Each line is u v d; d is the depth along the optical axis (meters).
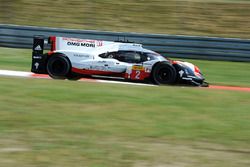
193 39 63.09
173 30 78.62
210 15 83.88
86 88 31.03
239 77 52.38
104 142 19.38
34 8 84.94
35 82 32.66
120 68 42.91
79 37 63.31
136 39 63.28
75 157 17.55
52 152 17.98
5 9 83.88
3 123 21.22
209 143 19.77
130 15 83.50
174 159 17.77
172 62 43.44
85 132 20.59
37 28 64.38
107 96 28.34
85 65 43.03
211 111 25.59
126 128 21.42
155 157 17.91
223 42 62.94
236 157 18.20
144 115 23.95
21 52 61.94
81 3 87.44
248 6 87.88
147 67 42.88
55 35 63.75
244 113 25.44
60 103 25.62
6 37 65.56
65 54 43.00
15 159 17.12
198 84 43.56
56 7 85.75
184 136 20.58
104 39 63.06
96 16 82.94
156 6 86.69
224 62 62.47
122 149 18.62
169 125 22.22
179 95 30.36
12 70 47.22
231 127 22.28
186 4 87.94
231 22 81.75
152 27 79.56
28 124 21.34
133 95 29.27
